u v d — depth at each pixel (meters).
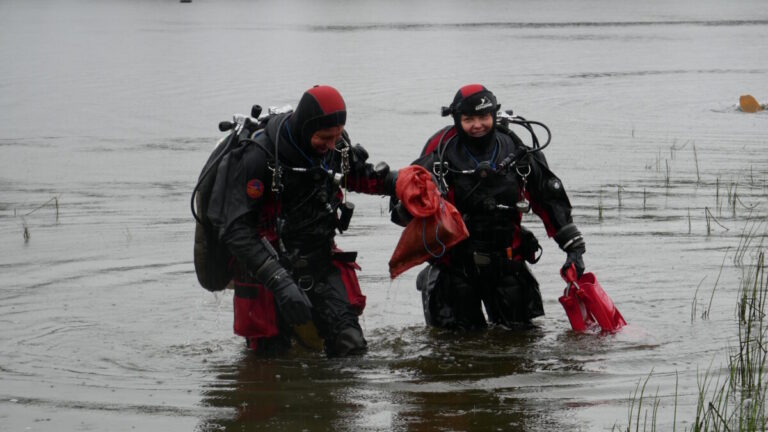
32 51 62.84
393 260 11.73
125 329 12.60
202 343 12.10
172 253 16.48
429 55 58.78
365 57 57.69
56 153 27.53
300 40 72.06
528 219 18.72
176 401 9.84
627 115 34.22
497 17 105.19
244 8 129.25
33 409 9.60
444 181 12.30
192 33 80.69
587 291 12.34
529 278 12.69
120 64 54.19
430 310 12.67
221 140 11.51
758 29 81.62
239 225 10.88
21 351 11.67
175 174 24.31
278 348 11.57
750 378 10.05
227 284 11.82
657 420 8.96
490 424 9.01
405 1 150.12
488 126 12.14
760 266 14.74
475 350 11.64
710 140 28.55
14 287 14.45
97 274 15.20
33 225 18.66
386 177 11.70
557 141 28.78
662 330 12.08
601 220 18.33
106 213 19.73
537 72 49.25
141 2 144.38
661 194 20.78
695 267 14.90
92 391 10.19
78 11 118.62
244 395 10.02
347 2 147.50
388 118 33.50
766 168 23.77
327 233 11.45
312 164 11.15
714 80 44.84
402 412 9.39
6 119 34.75
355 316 11.61
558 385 10.20
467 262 12.49
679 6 124.00
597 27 87.00
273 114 11.46
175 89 42.88
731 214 18.59
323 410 9.50
